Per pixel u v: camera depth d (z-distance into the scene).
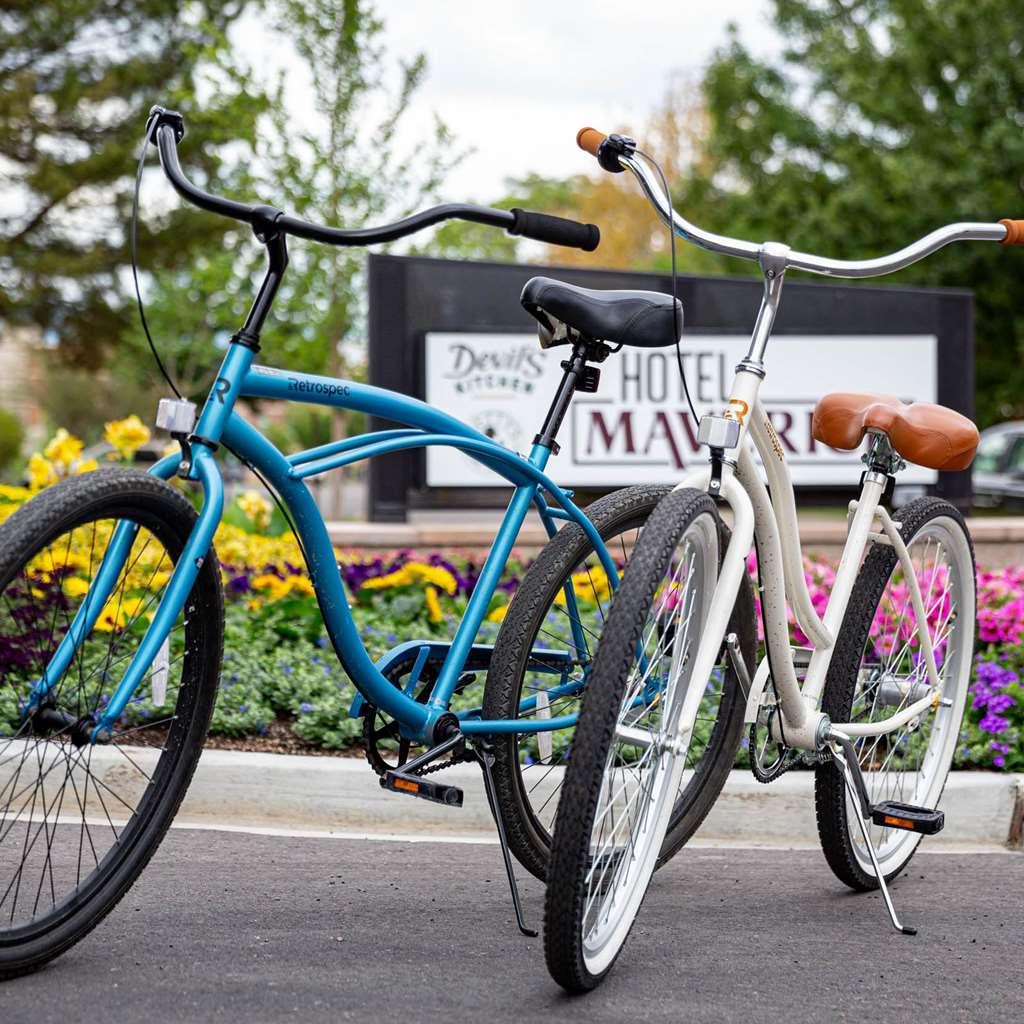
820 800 3.23
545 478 2.98
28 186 27.09
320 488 18.41
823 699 3.21
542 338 3.04
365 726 2.88
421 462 8.41
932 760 3.64
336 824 3.94
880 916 3.21
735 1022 2.48
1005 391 22.41
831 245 22.12
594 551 3.12
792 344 9.12
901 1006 2.61
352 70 13.70
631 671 2.56
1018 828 4.06
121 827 3.02
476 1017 2.43
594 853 2.67
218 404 2.50
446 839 3.81
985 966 2.87
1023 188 20.66
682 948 2.91
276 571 6.39
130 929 2.83
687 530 2.58
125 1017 2.33
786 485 2.99
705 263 25.92
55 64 27.81
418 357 8.53
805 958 2.87
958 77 21.70
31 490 6.41
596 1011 2.49
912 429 3.17
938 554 3.57
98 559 3.43
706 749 3.40
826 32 23.91
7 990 2.42
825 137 24.05
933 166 20.84
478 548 8.15
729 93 24.83
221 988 2.51
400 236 2.49
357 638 2.76
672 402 8.88
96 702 2.53
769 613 2.97
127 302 27.73
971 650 3.71
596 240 2.63
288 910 3.04
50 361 31.48
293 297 14.34
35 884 2.65
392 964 2.71
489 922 3.03
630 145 2.89
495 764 2.96
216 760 3.95
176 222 27.03
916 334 9.28
